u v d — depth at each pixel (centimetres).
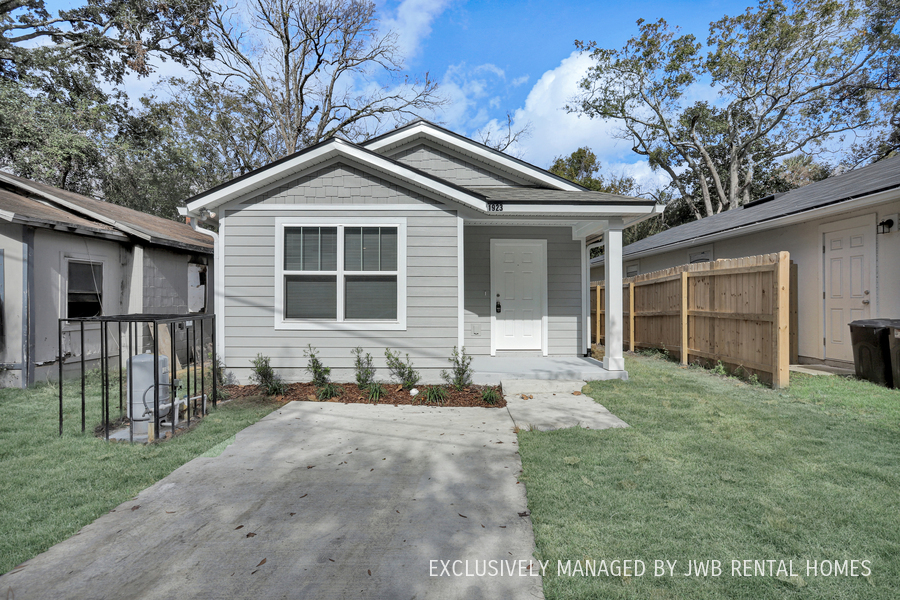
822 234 848
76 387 682
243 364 693
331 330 694
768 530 264
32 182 873
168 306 980
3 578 224
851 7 1994
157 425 432
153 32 1714
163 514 293
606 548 248
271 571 233
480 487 334
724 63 2278
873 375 665
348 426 495
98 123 1639
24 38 1560
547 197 719
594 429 467
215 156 2217
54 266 738
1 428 470
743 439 426
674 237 1362
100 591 216
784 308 636
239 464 382
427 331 697
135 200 1961
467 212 701
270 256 695
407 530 273
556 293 915
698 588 215
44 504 301
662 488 321
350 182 697
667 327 995
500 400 615
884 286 732
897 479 331
